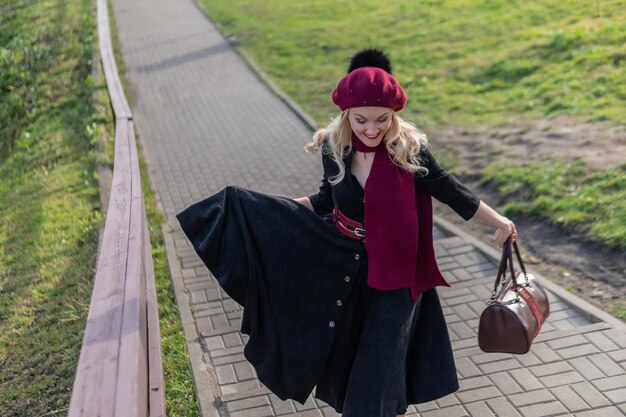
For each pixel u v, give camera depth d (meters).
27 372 4.93
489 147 8.05
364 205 3.01
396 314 3.03
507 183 7.02
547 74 10.23
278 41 15.63
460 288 5.22
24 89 13.63
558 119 8.39
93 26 16.70
